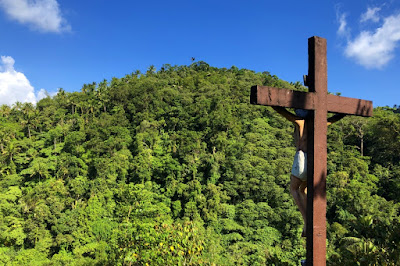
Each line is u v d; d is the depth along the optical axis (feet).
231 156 141.28
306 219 8.87
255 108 184.55
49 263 97.40
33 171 145.18
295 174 9.14
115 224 115.14
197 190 124.57
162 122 177.99
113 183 138.10
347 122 158.30
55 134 171.01
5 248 109.70
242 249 93.20
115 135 171.42
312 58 8.96
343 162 130.72
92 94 214.48
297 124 9.21
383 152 136.77
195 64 284.82
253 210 110.73
